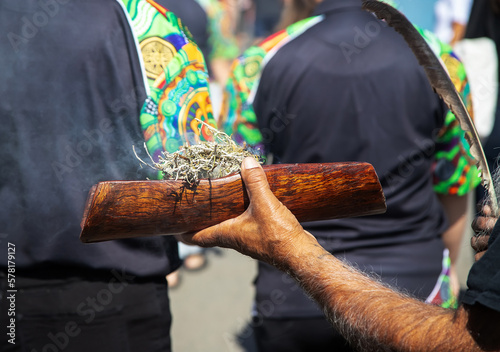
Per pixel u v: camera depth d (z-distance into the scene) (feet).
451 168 6.73
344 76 6.01
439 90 4.11
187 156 4.16
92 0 4.88
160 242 5.29
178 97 5.08
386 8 4.47
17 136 4.88
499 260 2.90
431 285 6.30
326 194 4.32
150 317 5.35
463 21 14.60
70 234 5.02
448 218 7.34
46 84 4.86
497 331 2.87
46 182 4.97
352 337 3.45
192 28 13.17
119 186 3.93
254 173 3.90
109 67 4.92
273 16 29.68
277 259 3.78
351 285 3.52
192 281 13.23
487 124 8.67
